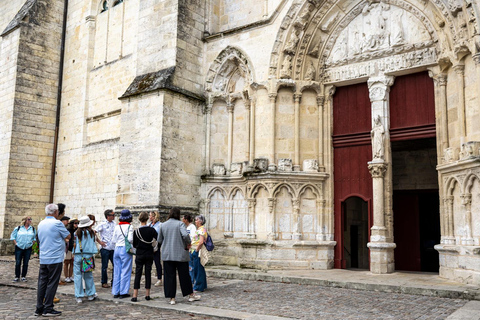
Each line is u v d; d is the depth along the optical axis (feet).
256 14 54.24
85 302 31.73
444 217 40.75
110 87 66.64
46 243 27.76
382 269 43.19
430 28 43.91
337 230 49.01
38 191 71.72
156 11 55.21
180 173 51.13
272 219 47.93
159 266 38.91
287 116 50.11
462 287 33.22
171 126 50.60
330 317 25.95
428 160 59.16
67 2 77.05
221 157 54.49
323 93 50.62
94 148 66.39
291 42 49.55
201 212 53.31
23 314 27.63
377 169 45.09
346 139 49.70
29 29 72.28
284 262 46.91
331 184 49.49
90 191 65.98
